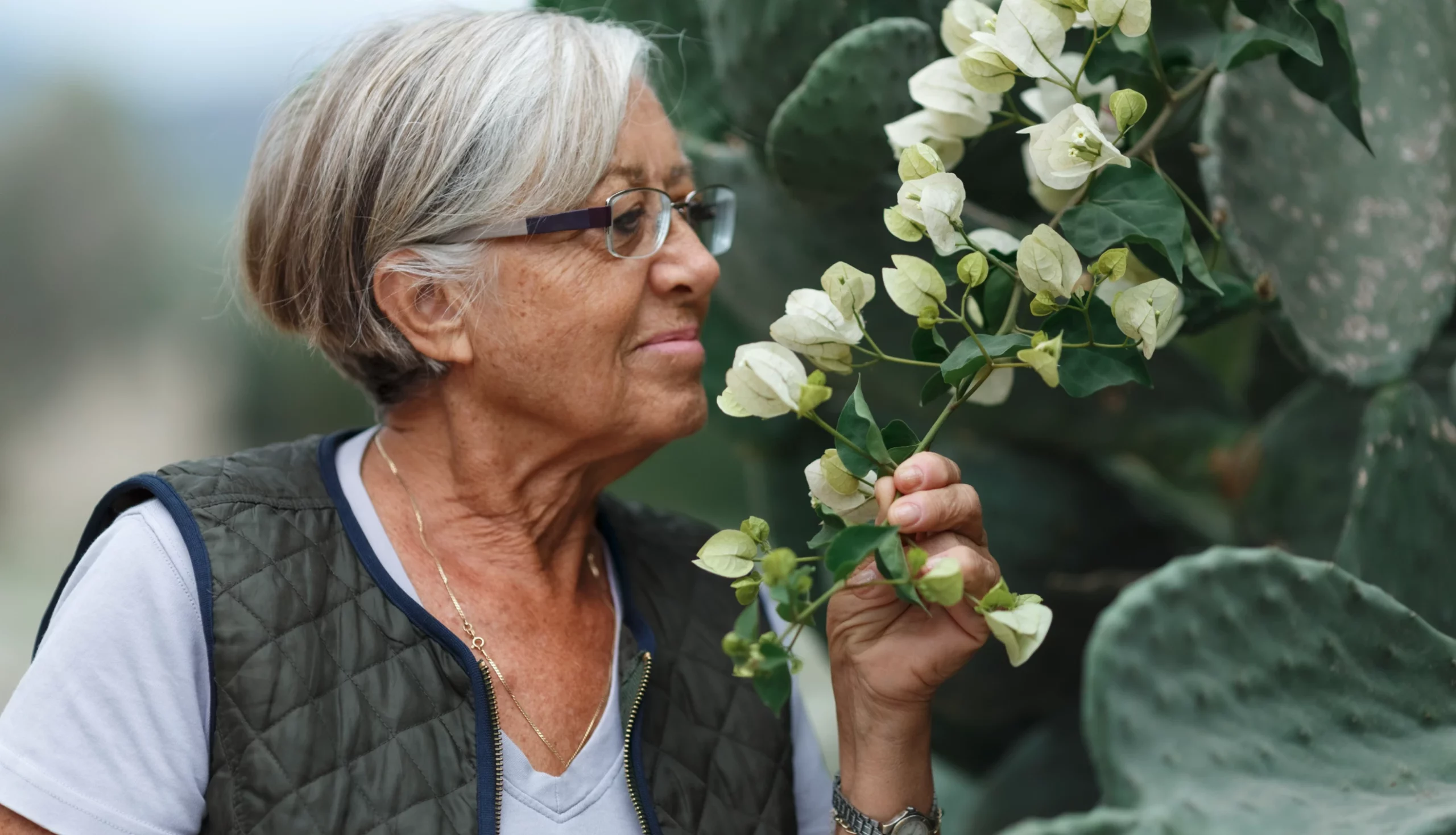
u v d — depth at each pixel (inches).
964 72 35.7
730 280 62.5
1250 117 44.8
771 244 59.2
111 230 227.9
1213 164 44.6
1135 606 39.7
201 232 223.3
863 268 58.9
